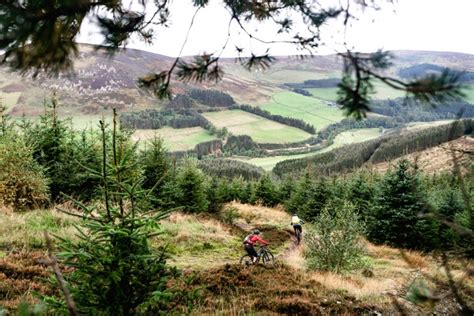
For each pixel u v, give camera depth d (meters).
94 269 4.68
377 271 15.70
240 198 40.38
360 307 9.90
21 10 2.36
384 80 2.45
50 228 12.83
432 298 2.96
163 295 4.82
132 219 4.93
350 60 2.52
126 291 4.86
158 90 3.91
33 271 8.77
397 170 22.22
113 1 3.06
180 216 21.03
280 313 8.98
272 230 25.91
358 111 2.52
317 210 31.66
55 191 17.70
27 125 18.48
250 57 4.04
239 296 9.62
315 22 3.50
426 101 2.36
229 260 14.59
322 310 9.36
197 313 8.03
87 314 4.63
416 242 20.53
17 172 15.59
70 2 2.50
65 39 2.93
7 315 6.30
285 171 129.38
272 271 12.13
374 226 21.84
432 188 33.44
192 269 12.13
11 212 14.39
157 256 5.18
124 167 5.06
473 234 2.90
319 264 14.78
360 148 136.38
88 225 4.82
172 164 24.41
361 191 29.42
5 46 2.46
